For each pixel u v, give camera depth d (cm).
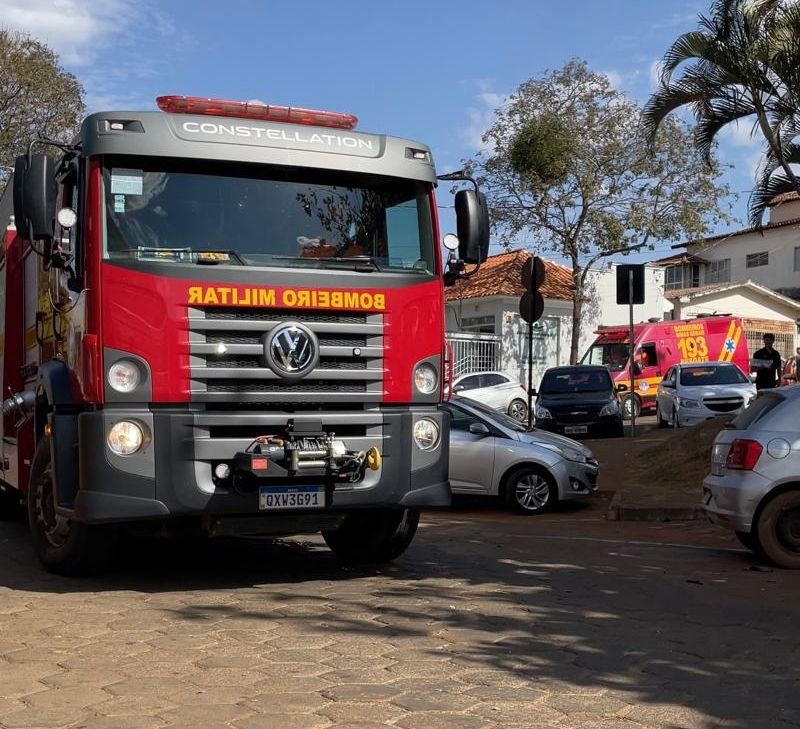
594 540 1076
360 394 750
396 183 795
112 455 691
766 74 1476
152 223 720
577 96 3447
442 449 784
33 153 724
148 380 697
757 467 913
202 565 874
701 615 701
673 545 1042
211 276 711
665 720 481
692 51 1505
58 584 782
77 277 725
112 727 458
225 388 714
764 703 509
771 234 4925
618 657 589
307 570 855
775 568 901
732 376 2530
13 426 965
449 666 561
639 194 3481
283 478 731
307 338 729
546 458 1348
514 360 3694
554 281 3894
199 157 730
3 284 1013
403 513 849
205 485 710
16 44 3356
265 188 752
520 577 834
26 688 514
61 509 736
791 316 4484
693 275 5316
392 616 678
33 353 916
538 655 589
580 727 469
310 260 748
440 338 793
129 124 720
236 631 632
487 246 825
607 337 3198
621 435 2311
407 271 783
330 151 767
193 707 486
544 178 3406
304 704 491
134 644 599
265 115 788
